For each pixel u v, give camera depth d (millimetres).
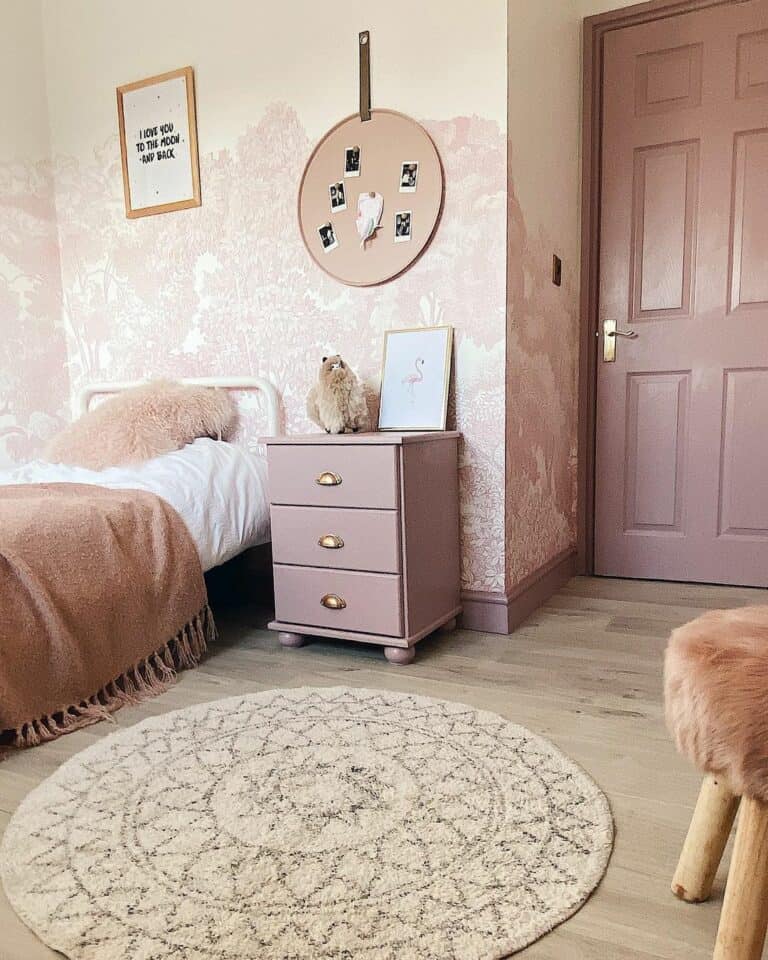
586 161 2727
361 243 2299
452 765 1356
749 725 760
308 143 2373
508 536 2209
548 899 991
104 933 945
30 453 2930
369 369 2352
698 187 2568
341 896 1001
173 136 2635
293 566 2057
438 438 2051
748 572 2621
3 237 2793
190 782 1321
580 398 2832
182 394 2467
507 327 2121
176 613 1936
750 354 2537
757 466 2564
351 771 1343
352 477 1919
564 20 2537
